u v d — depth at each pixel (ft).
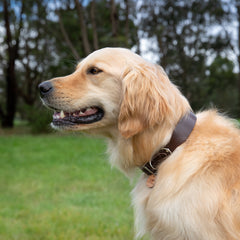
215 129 7.63
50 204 16.48
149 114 7.39
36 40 66.39
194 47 50.78
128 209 15.40
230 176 6.84
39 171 24.14
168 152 7.49
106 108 8.27
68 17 57.62
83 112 8.59
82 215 14.70
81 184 20.27
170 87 7.89
